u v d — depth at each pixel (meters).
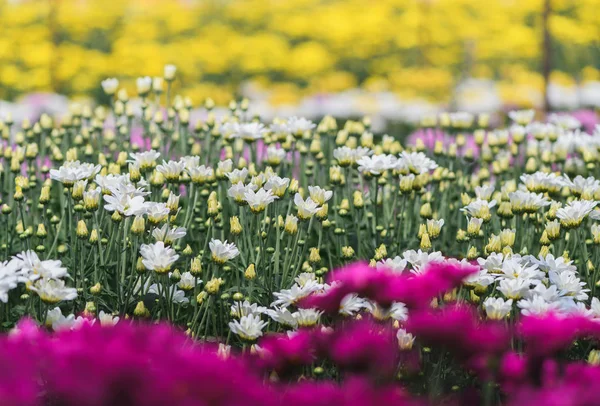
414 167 4.90
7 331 4.11
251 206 4.18
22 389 2.45
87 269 4.48
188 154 6.24
